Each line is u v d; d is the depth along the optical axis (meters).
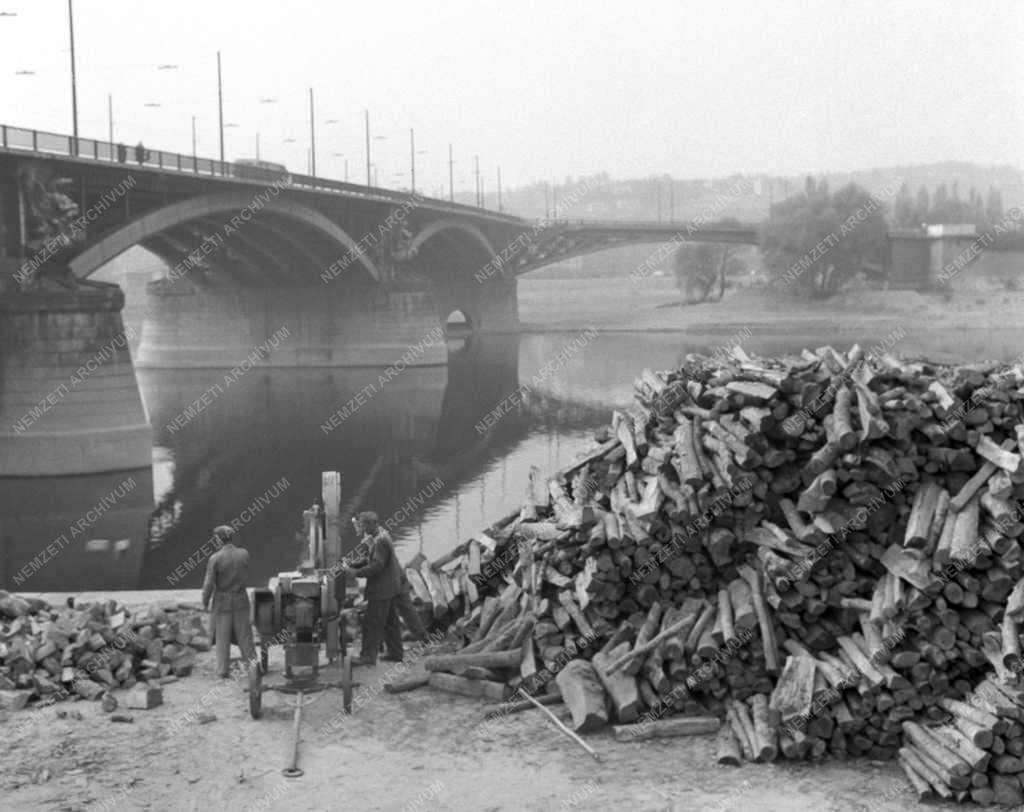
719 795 10.09
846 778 10.41
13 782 10.60
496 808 9.95
